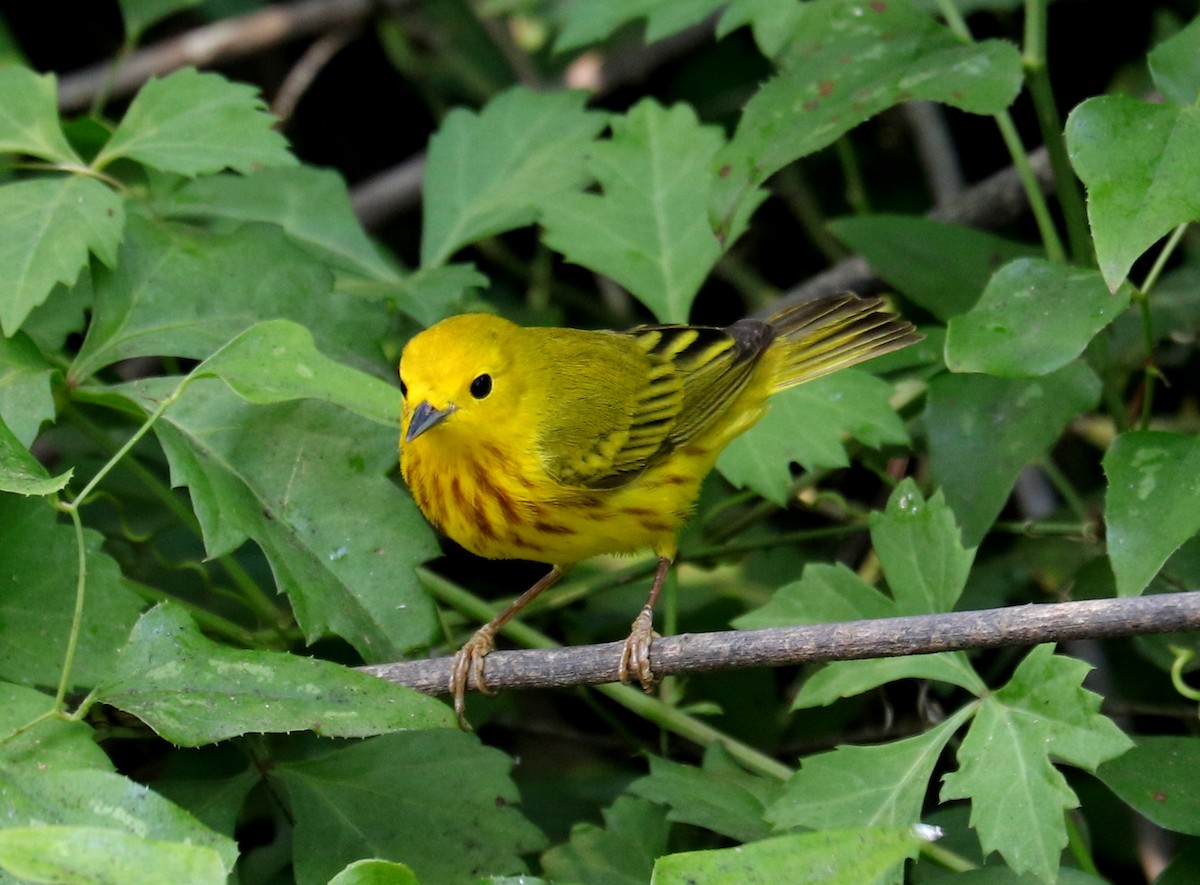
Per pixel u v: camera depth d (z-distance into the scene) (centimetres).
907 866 926
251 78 1745
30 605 799
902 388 1273
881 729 1231
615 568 1328
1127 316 1303
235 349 748
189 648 728
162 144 962
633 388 1030
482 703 1112
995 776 762
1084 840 934
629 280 1159
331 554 847
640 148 1202
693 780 902
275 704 714
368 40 1741
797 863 616
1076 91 1636
